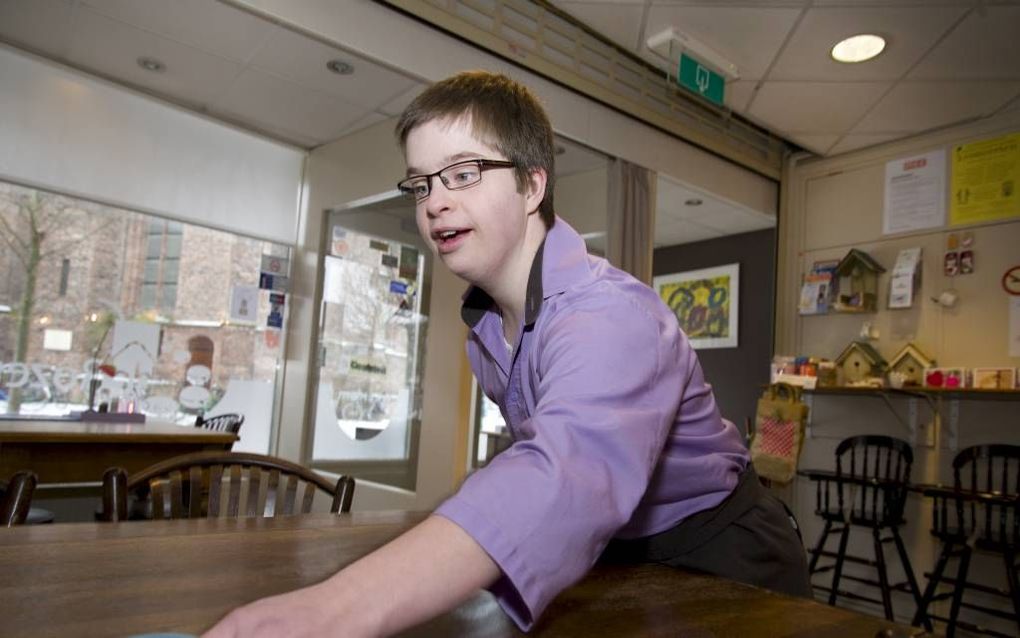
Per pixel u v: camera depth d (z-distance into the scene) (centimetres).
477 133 71
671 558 94
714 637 57
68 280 370
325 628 41
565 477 52
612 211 371
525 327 77
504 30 322
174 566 69
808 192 470
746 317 525
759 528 98
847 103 381
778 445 397
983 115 385
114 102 380
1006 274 369
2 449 223
